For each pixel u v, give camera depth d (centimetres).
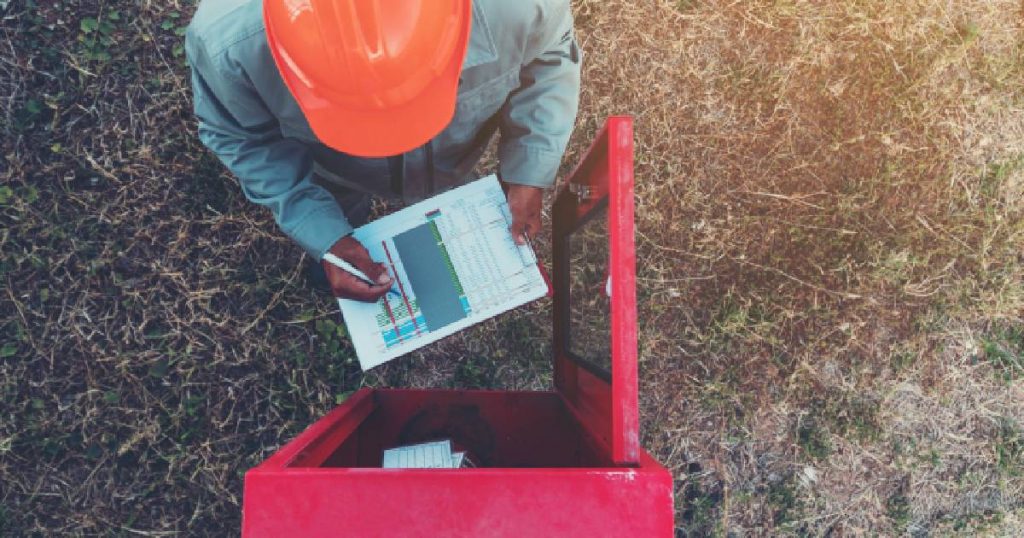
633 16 292
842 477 288
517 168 179
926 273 295
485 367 277
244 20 130
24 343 262
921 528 290
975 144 299
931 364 294
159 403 264
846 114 296
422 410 224
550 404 226
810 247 292
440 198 183
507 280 181
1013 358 296
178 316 268
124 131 269
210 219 270
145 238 269
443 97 140
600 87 291
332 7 113
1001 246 297
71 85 269
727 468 283
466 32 130
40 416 261
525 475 116
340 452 177
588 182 176
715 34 295
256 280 271
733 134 293
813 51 295
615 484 117
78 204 266
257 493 114
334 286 175
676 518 280
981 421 295
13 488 258
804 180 294
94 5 270
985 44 297
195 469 264
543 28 147
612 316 129
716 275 288
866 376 291
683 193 290
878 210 295
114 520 261
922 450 292
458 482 116
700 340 285
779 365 288
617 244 129
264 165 162
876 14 296
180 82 272
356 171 190
